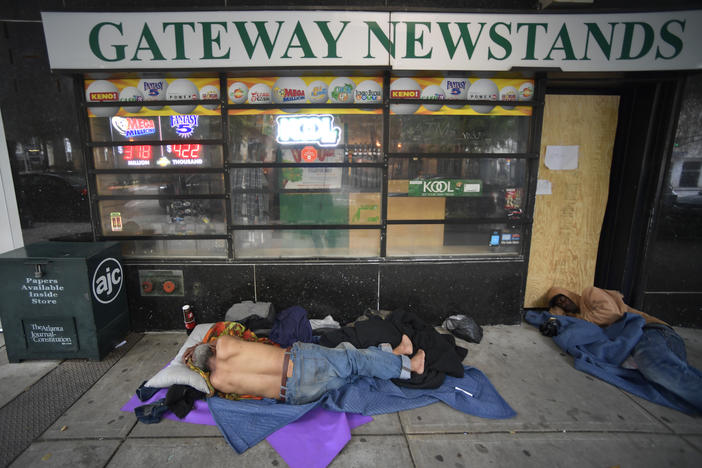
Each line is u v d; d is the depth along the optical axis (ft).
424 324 9.73
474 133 10.55
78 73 9.49
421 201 10.82
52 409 7.48
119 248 10.18
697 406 7.40
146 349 9.92
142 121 10.18
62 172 10.21
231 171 10.44
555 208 12.14
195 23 9.29
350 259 10.81
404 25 9.45
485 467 6.15
